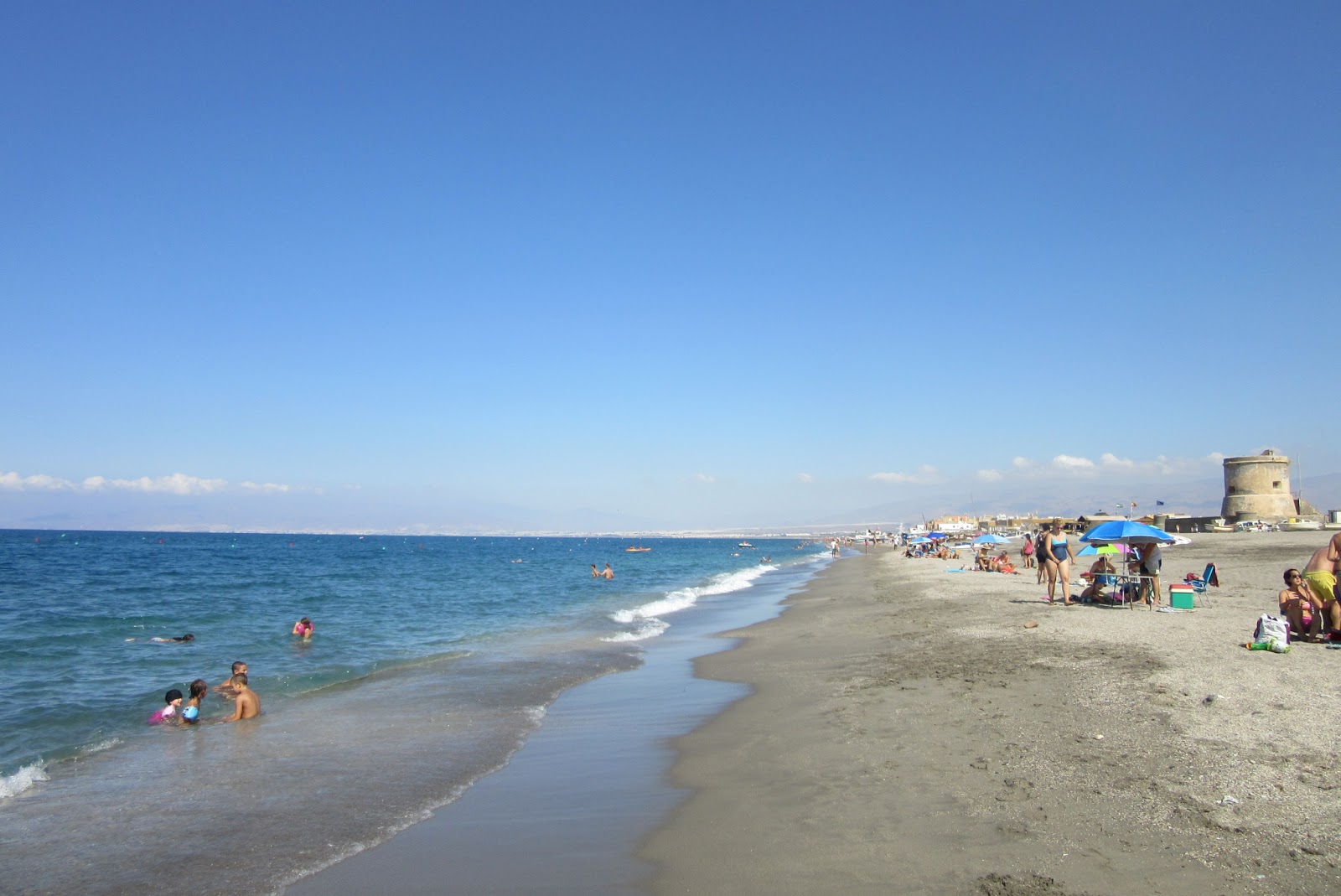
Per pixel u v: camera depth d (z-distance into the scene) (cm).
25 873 604
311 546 13912
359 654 1817
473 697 1289
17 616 2559
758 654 1698
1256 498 6238
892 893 502
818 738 905
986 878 513
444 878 584
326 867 609
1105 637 1416
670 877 563
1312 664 1071
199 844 660
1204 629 1466
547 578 5319
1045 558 2152
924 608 2325
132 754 954
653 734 1016
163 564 6512
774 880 542
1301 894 466
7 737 1048
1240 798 610
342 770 873
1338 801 591
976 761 753
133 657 1731
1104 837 560
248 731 1068
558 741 998
